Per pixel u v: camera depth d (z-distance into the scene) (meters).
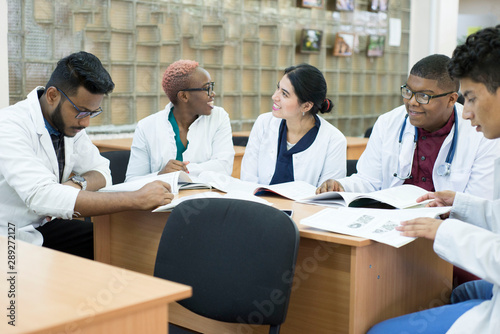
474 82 1.23
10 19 3.38
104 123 3.93
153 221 1.88
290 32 4.97
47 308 0.87
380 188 2.17
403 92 1.92
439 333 1.32
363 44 5.55
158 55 4.13
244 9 4.60
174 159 2.48
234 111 4.66
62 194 1.74
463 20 6.54
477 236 1.26
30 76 3.50
